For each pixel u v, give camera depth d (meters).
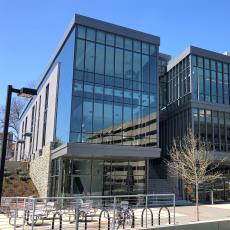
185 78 33.53
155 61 28.42
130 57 27.47
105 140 24.95
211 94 32.97
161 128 37.22
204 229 12.60
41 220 15.29
